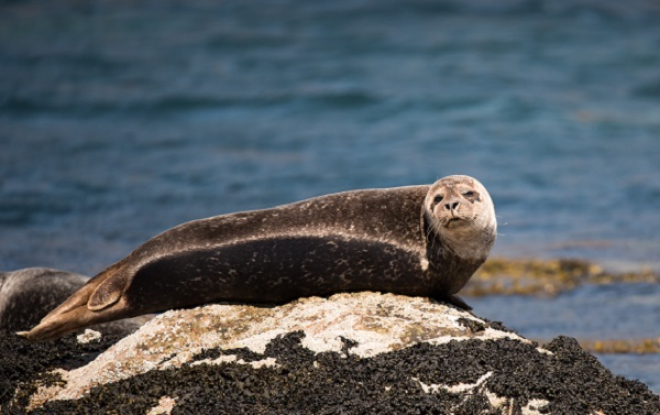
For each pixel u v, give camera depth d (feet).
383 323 92.58
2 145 275.80
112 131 300.40
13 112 319.27
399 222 100.37
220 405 83.15
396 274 99.45
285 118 325.21
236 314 98.37
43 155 266.36
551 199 236.63
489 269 185.88
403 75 374.43
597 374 88.28
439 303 99.96
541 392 83.61
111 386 88.84
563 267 185.57
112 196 228.22
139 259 101.19
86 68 380.99
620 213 225.76
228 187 239.50
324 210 101.19
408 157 274.77
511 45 428.56
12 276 122.31
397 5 504.43
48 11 489.67
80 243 192.54
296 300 100.83
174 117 323.37
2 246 188.03
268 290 100.01
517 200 235.81
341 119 323.98
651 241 203.41
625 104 344.08
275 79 366.02
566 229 212.84
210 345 94.68
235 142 290.15
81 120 313.73
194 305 101.65
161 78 365.20
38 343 103.35
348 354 89.10
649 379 125.80
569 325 154.30
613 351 140.97
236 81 363.35
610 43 434.30
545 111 330.95
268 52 410.72
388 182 247.50
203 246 100.12
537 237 206.59
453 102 338.13
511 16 486.38
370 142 293.23
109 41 430.20
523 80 371.15
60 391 95.76
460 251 99.09
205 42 427.33
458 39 439.22
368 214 100.73
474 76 374.43
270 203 225.76
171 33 445.78
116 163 260.83
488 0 517.55
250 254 99.30
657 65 397.39
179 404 83.82
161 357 94.43
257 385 86.07
